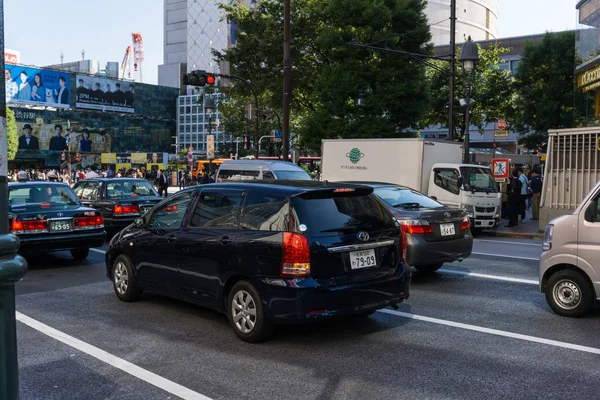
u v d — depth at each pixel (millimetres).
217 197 6211
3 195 1993
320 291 5164
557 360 4941
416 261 8344
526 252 12211
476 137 58812
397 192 9391
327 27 26688
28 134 111250
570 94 37000
